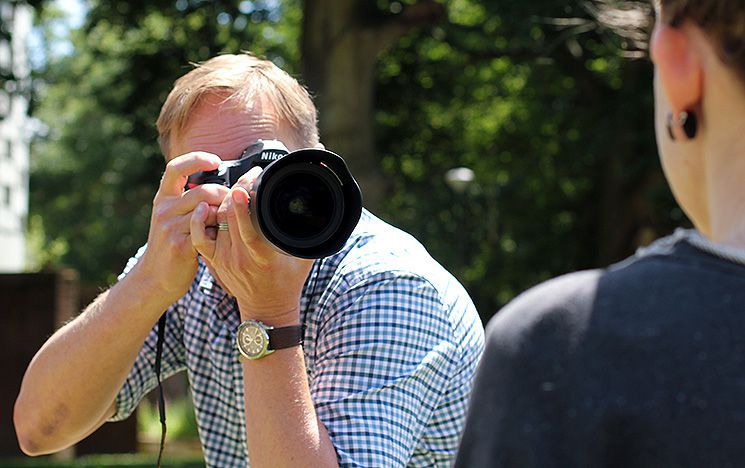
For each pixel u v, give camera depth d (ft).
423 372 8.20
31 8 56.75
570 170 75.51
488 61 66.33
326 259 8.63
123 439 48.34
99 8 61.72
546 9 51.11
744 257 4.70
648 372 4.56
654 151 59.57
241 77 8.95
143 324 8.98
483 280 82.07
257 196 7.18
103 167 128.06
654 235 66.54
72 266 133.28
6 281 43.62
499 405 4.75
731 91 4.83
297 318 7.72
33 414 9.70
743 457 4.36
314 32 54.03
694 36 4.96
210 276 9.48
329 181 7.30
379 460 7.69
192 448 61.31
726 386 4.45
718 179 4.91
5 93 55.21
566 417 4.60
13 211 84.89
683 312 4.63
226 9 61.41
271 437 7.48
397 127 72.95
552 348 4.74
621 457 4.51
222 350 9.37
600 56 60.59
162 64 63.62
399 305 8.25
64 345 9.40
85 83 117.39
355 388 8.00
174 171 8.20
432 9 53.83
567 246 80.69
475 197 77.00
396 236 8.95
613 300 4.76
